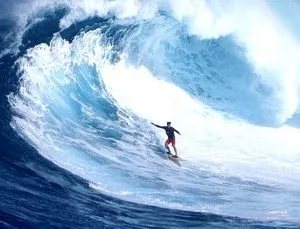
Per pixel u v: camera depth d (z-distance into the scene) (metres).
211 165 14.45
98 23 16.39
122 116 15.87
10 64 13.38
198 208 11.23
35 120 12.86
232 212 11.20
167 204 11.19
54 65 14.80
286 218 11.03
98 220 9.37
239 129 17.39
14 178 10.17
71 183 10.86
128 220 9.72
